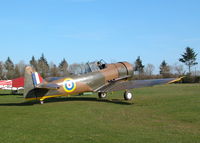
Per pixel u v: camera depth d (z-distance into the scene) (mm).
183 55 70938
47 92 13922
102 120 8938
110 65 17453
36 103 14641
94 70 16125
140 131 7219
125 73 17891
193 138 6418
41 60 95375
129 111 10898
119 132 7121
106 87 15969
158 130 7336
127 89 14945
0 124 8438
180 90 24125
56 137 6652
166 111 10703
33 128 7770
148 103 13555
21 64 78812
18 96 21406
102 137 6586
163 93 20375
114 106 12719
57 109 11875
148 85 14758
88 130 7402
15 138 6613
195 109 11055
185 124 8133
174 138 6434
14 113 10758
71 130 7430
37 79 13812
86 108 12086
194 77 47812
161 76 53344
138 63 70812
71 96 19500
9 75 75438
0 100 16969
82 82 15125
